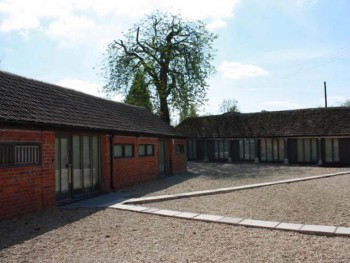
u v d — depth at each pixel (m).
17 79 13.14
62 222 9.26
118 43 38.22
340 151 30.12
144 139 19.16
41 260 6.32
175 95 36.53
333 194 13.53
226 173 24.45
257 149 34.22
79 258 6.40
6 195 9.65
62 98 14.70
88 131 13.63
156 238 7.61
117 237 7.76
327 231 7.60
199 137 36.88
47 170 11.30
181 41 37.38
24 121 10.11
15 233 8.15
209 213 10.31
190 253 6.55
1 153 9.59
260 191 14.72
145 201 12.24
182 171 25.42
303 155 32.12
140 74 36.88
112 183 15.49
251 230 8.12
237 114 38.00
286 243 7.03
